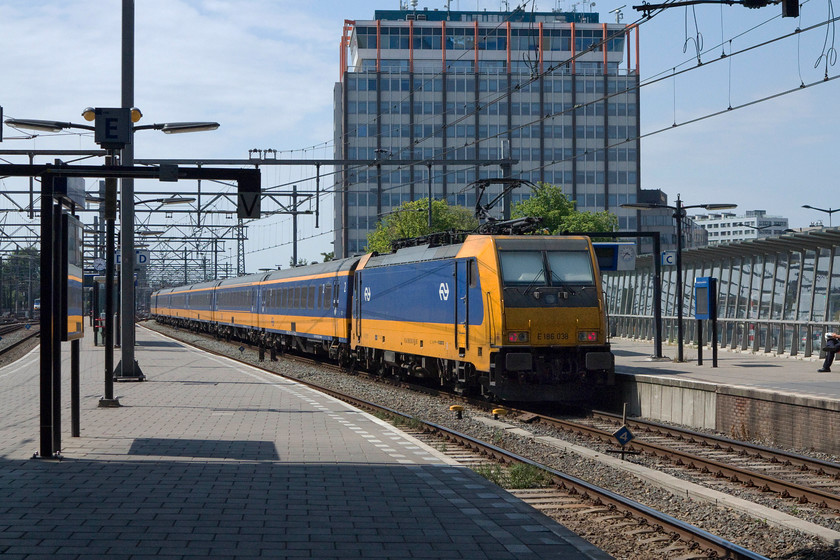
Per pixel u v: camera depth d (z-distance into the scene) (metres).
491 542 7.77
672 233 127.88
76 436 14.12
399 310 26.34
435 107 110.56
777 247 28.86
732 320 32.03
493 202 25.86
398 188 109.75
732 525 9.71
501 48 116.56
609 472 13.02
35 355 39.12
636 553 8.47
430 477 10.90
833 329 26.61
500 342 19.91
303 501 9.38
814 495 11.09
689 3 16.34
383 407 19.72
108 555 7.14
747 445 15.07
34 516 8.53
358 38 116.12
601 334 20.48
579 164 111.94
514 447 15.40
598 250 28.52
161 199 43.72
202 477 10.69
